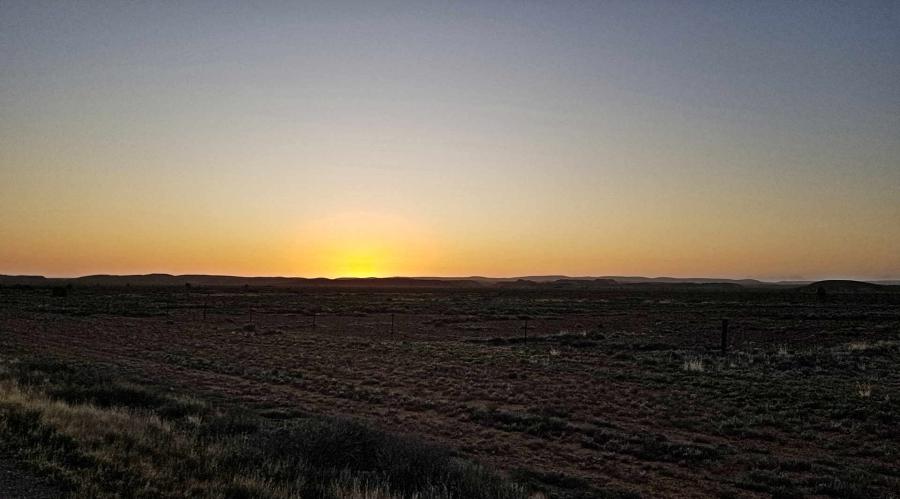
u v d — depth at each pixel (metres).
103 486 8.46
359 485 9.52
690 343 38.59
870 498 11.69
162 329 45.81
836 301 106.31
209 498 8.49
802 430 16.89
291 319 60.28
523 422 17.56
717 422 17.77
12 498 7.70
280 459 10.72
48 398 15.77
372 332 48.06
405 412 18.95
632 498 11.50
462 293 155.12
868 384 22.98
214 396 20.41
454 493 10.07
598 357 31.84
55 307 68.75
